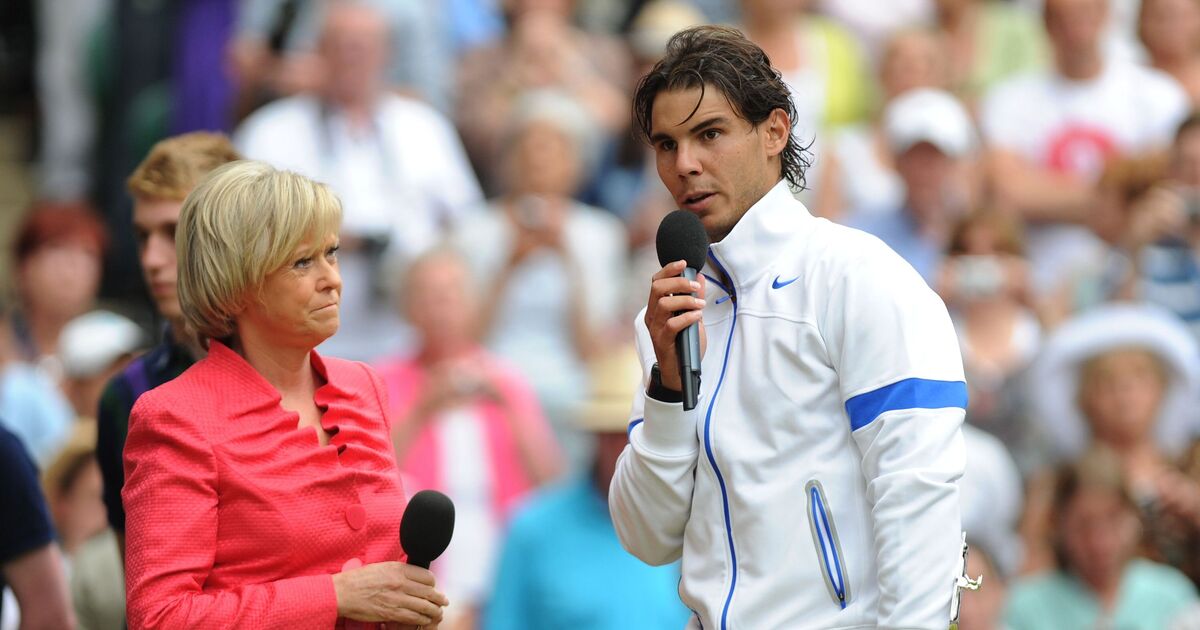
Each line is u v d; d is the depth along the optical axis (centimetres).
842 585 1158
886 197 2991
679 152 1210
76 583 1909
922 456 1136
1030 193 2958
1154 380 2503
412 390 2539
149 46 3538
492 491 2512
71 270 3038
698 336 1188
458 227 2869
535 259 2827
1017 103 3102
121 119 3528
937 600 1114
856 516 1166
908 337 1159
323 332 1165
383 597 1124
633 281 2917
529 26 3316
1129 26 3459
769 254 1210
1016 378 2572
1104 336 2519
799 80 3117
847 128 3142
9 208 4016
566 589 2202
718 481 1204
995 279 2641
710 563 1208
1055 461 2517
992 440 2522
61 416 2692
